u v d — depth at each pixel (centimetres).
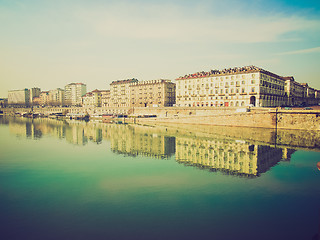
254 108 8369
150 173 3309
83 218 1975
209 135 6962
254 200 2328
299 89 16100
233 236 1689
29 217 1994
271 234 1711
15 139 6850
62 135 7744
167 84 15362
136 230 1772
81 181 2953
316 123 6738
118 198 2395
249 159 4062
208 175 3189
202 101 12219
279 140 5766
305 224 1858
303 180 2920
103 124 11931
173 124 10719
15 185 2808
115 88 18888
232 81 10944
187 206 2194
